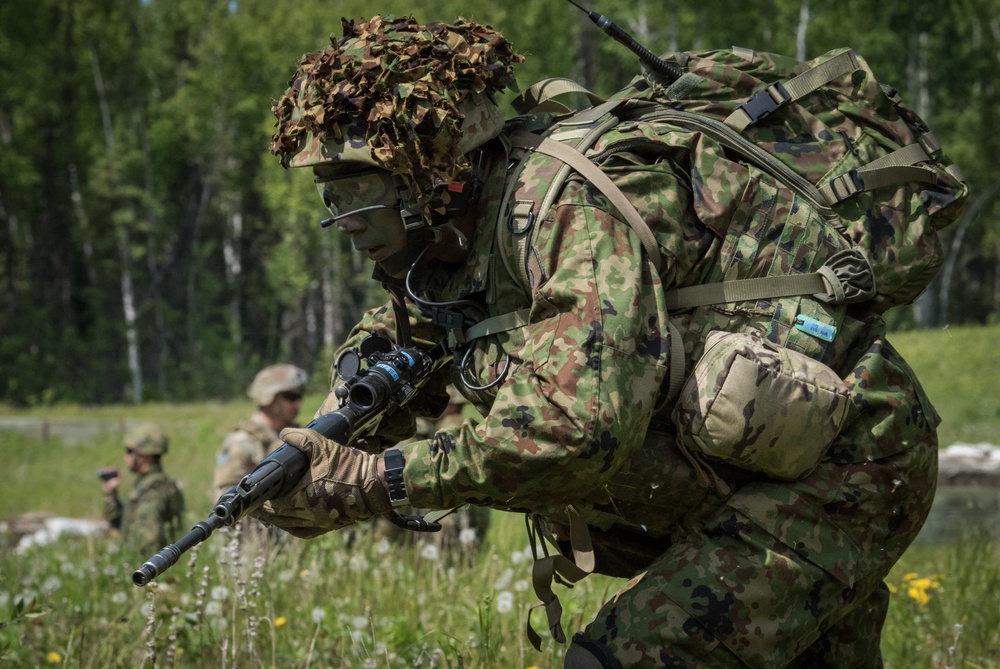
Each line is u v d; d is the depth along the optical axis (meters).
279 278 71.19
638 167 3.84
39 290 76.62
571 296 3.59
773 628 3.73
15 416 53.34
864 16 59.81
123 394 76.38
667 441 3.96
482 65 3.94
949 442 26.98
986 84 67.75
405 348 4.11
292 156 3.99
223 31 73.75
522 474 3.54
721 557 3.77
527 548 8.20
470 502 3.66
